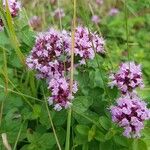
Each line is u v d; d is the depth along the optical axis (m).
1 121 0.16
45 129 0.16
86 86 0.16
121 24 0.29
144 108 0.14
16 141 0.15
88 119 0.15
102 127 0.15
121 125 0.14
